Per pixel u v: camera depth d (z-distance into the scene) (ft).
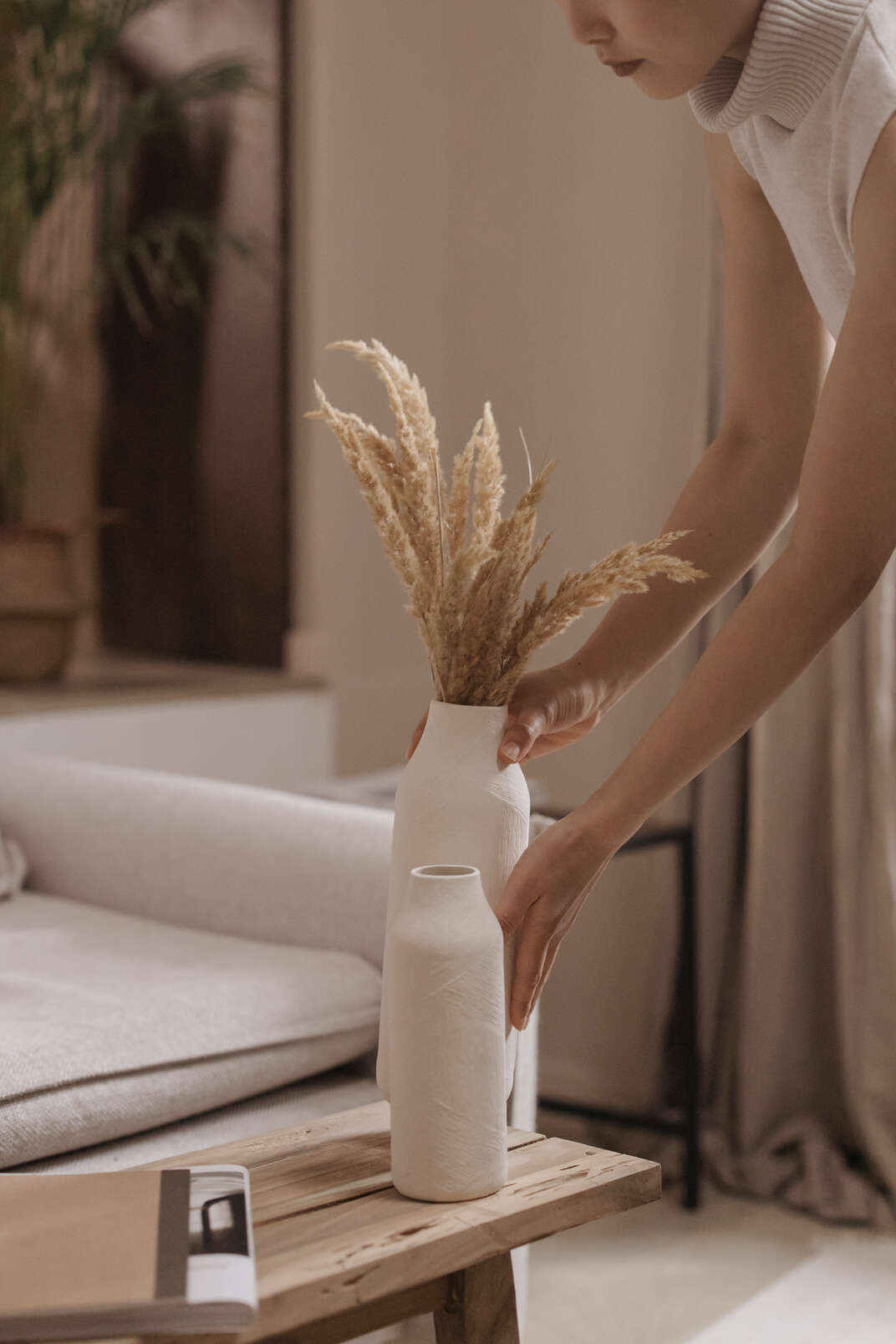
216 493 10.32
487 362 9.80
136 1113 4.14
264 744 9.16
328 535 9.61
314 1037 4.64
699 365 8.21
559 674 3.52
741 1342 6.07
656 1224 7.40
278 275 9.64
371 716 9.84
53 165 9.07
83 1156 4.10
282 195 9.60
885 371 2.85
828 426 2.92
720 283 8.17
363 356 3.19
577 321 9.28
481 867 3.07
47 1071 3.98
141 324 10.76
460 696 3.18
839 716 7.66
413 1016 2.88
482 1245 2.78
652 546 3.12
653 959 8.56
